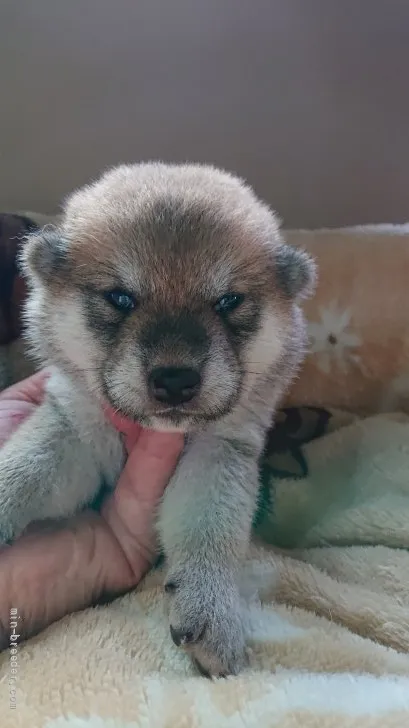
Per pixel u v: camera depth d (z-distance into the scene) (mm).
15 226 268
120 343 166
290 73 300
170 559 182
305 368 278
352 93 303
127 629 168
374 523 216
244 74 300
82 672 149
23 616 170
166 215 168
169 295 163
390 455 240
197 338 159
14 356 273
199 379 158
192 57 296
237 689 143
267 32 293
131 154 310
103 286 170
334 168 316
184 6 288
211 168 227
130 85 299
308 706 136
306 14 290
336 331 274
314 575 194
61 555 177
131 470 189
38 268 187
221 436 196
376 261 271
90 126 304
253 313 178
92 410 194
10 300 268
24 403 232
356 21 292
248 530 186
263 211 199
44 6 284
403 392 278
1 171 309
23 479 186
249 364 181
